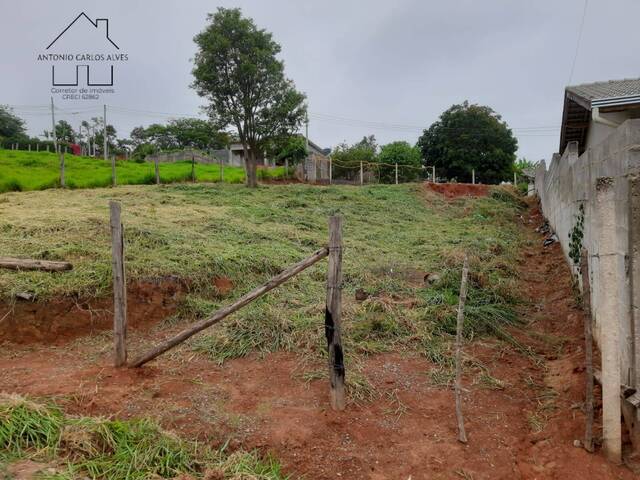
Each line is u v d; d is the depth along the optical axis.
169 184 15.68
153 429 3.10
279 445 3.16
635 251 3.15
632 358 3.18
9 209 8.75
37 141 38.88
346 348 4.62
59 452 2.73
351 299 5.94
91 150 44.06
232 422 3.38
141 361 4.10
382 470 3.01
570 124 11.52
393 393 3.93
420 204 15.19
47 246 6.09
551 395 3.96
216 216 9.40
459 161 27.19
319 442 3.22
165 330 5.21
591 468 2.98
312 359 4.43
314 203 12.95
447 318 5.34
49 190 13.45
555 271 7.65
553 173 10.23
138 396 3.67
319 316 5.26
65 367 4.22
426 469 3.03
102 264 5.66
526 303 6.29
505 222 13.25
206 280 5.96
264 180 19.72
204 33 13.53
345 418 3.52
